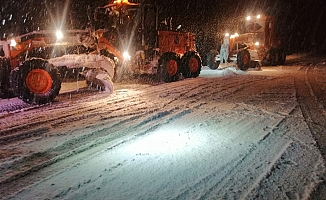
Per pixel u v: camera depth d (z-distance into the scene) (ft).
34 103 22.03
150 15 33.65
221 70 46.03
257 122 16.58
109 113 19.38
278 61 57.82
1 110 21.01
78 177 10.40
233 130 15.29
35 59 21.70
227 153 12.21
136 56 33.04
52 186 9.80
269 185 9.39
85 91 28.35
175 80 34.71
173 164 11.28
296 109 19.39
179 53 37.32
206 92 26.73
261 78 36.22
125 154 12.42
